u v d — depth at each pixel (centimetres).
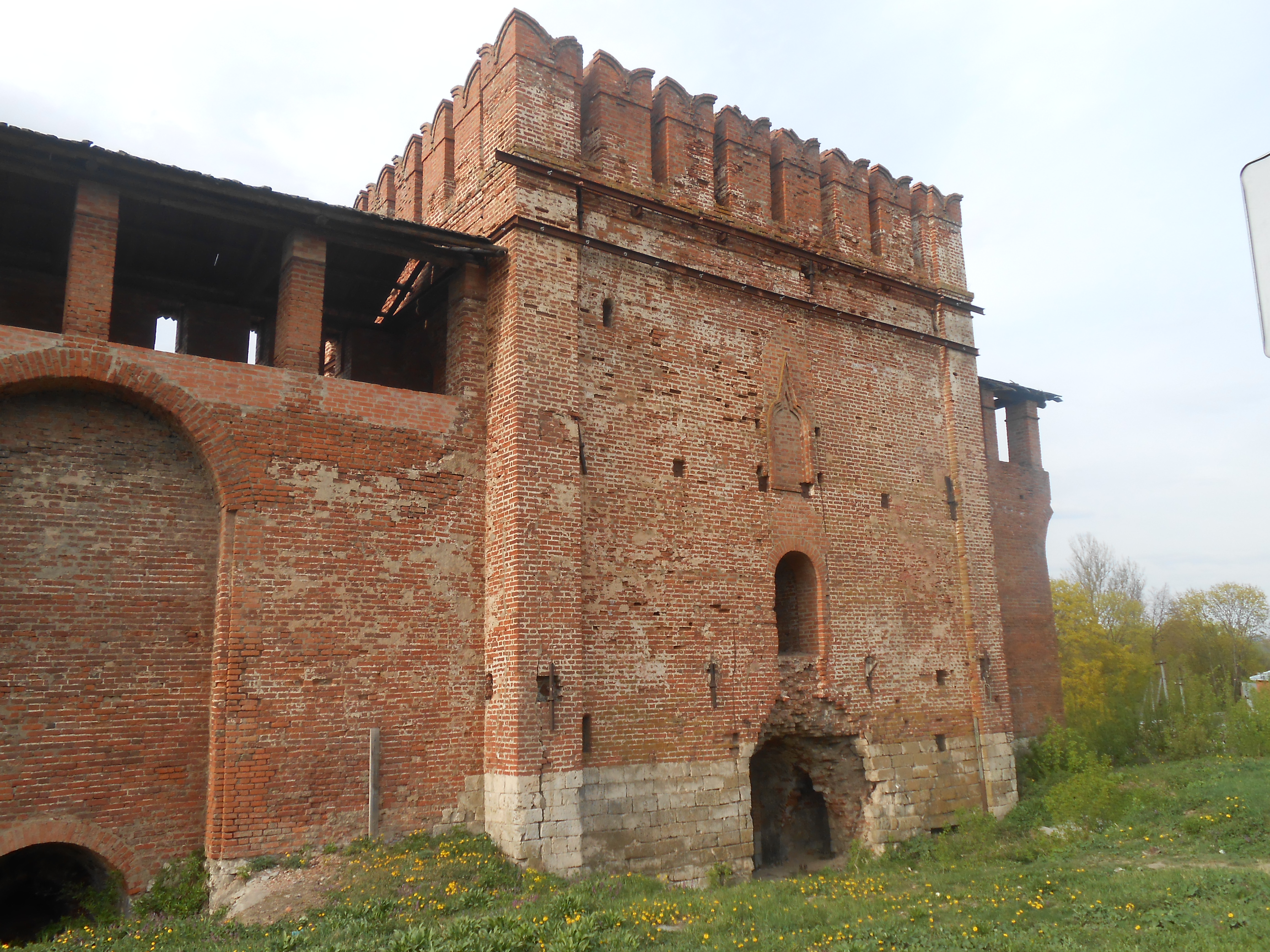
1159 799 1800
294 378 1333
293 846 1227
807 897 1295
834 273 1912
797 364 1819
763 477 1719
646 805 1445
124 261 1552
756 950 977
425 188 1825
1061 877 1336
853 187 1998
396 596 1364
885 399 1955
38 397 1204
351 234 1415
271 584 1267
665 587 1545
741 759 1572
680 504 1592
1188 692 2780
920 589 1914
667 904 1173
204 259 1557
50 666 1161
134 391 1220
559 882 1280
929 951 960
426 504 1413
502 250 1480
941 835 1755
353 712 1301
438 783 1352
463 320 1505
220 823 1187
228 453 1266
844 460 1852
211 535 1292
